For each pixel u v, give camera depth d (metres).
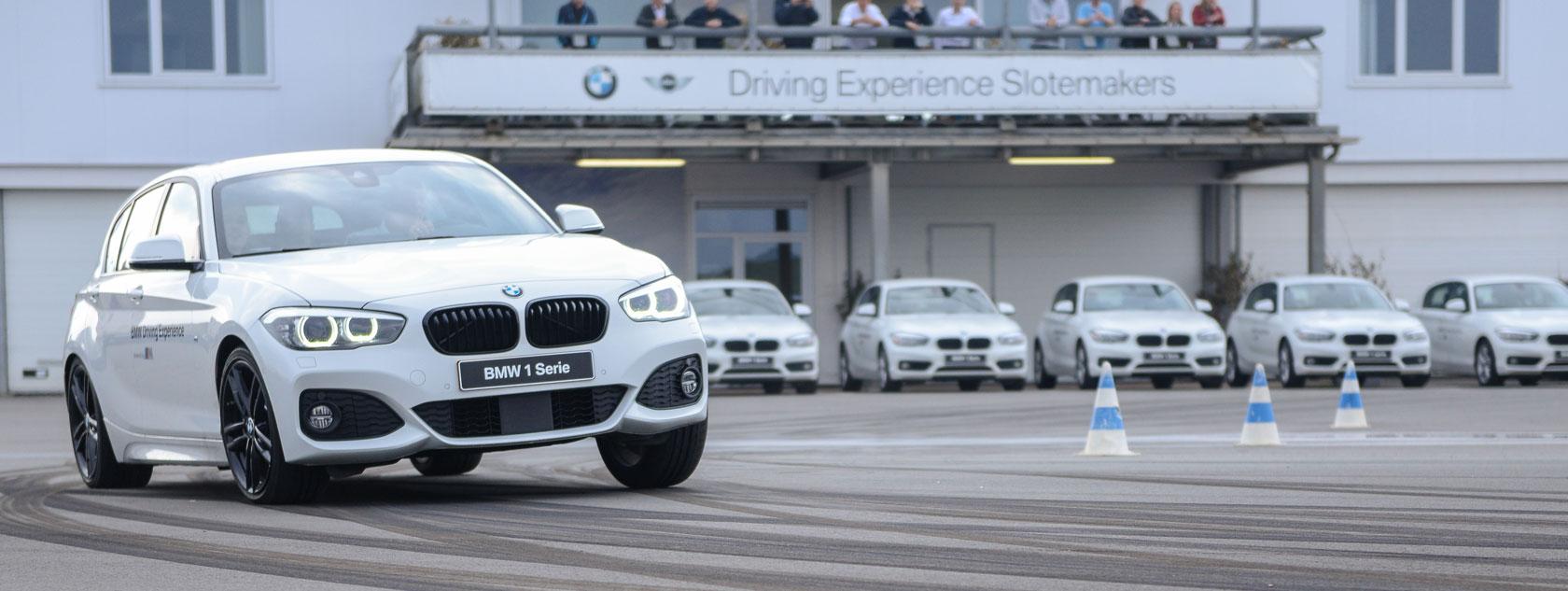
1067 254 87.94
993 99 73.56
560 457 34.16
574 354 23.44
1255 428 36.56
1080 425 45.22
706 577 17.22
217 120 82.69
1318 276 72.88
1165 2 86.25
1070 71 74.06
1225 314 85.94
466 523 21.98
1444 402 54.34
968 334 68.88
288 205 26.47
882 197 74.94
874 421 47.91
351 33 83.44
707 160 74.31
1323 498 24.23
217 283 25.05
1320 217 77.06
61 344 82.44
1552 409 50.41
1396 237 89.31
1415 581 16.58
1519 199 89.88
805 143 73.12
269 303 23.59
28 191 82.25
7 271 82.06
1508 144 89.25
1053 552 18.75
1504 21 89.06
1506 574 16.95
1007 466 30.64
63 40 81.62
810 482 27.25
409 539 20.48
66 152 81.69
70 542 21.05
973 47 80.12
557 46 83.38
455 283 23.38
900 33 74.31
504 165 83.75
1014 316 87.75
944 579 16.95
